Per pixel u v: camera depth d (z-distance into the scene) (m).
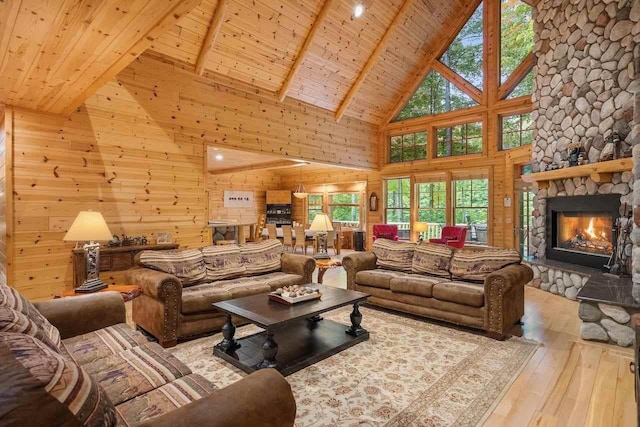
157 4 1.89
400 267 4.49
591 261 4.65
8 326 1.15
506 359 2.83
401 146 9.25
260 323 2.48
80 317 2.21
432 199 8.71
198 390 1.54
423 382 2.46
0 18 1.99
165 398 1.46
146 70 4.81
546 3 5.54
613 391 2.34
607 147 4.36
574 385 2.42
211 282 3.80
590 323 3.24
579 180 4.88
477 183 7.95
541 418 2.04
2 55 2.46
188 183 5.23
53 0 1.83
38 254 3.96
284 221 12.33
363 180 10.16
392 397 2.27
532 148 5.89
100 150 4.41
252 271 4.17
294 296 2.96
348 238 11.11
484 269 3.80
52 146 4.05
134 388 1.54
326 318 3.87
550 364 2.75
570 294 4.64
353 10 6.17
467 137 8.12
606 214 4.54
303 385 2.41
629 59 4.14
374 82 7.98
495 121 7.53
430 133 8.57
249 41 5.54
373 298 4.26
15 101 3.58
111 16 1.99
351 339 3.10
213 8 4.84
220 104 5.65
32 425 0.69
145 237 4.71
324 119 7.66
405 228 9.27
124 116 4.60
